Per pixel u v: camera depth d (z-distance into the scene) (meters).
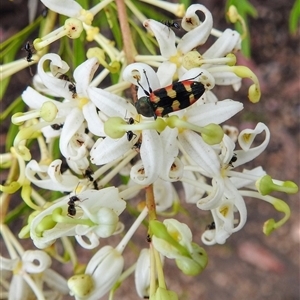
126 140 0.16
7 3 0.36
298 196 0.40
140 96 0.16
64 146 0.16
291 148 0.40
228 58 0.17
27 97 0.17
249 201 0.40
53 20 0.23
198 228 0.37
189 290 0.39
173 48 0.17
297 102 0.40
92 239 0.16
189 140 0.16
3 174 0.32
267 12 0.39
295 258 0.39
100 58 0.18
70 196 0.16
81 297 0.17
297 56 0.39
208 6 0.36
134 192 0.17
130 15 0.25
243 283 0.39
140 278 0.17
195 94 0.15
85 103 0.17
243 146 0.17
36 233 0.16
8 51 0.24
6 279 0.21
